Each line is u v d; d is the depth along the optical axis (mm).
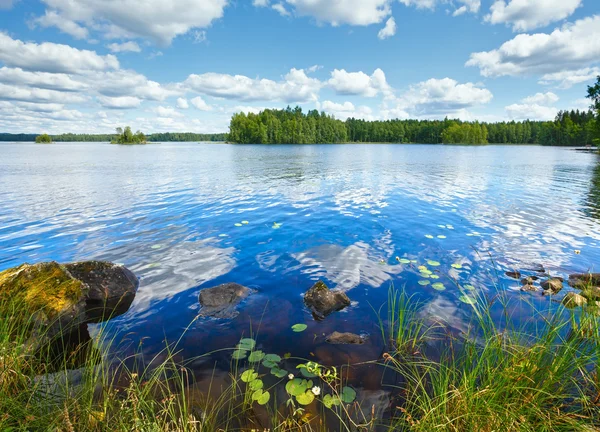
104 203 12922
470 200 13172
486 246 7520
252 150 68062
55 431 2494
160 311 4848
